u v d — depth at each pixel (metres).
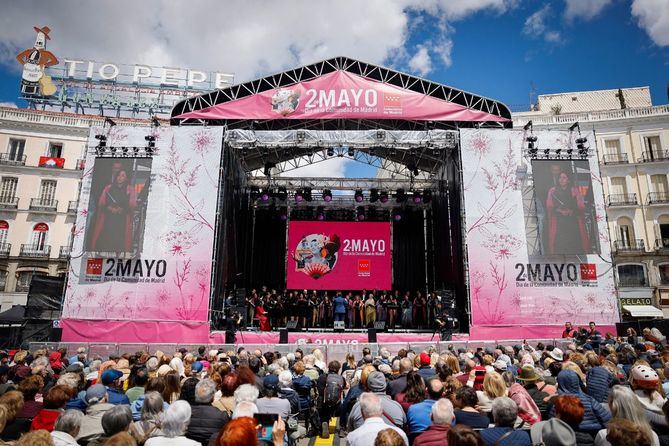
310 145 17.44
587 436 3.96
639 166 30.80
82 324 15.43
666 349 7.73
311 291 22.16
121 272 15.82
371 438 3.72
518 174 16.80
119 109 35.91
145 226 16.14
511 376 5.75
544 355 9.02
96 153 16.83
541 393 5.55
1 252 31.31
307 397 7.72
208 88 37.75
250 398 4.77
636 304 29.78
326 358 13.52
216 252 16.50
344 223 22.86
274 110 17.98
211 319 16.03
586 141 16.86
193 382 5.37
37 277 17.25
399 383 5.94
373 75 18.48
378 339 15.79
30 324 16.58
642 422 3.60
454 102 18.50
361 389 6.10
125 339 15.34
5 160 31.95
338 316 19.58
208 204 16.45
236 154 20.17
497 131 17.14
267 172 21.73
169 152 16.80
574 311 15.73
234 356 9.62
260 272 23.73
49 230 32.22
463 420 4.38
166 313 15.55
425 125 19.09
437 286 22.36
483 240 16.33
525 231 16.34
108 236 15.94
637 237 30.48
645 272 30.05
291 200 23.50
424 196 23.00
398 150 20.95
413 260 23.95
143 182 16.41
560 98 37.09
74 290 15.68
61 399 4.34
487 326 15.64
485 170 16.86
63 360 9.75
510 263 16.12
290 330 17.31
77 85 36.06
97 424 4.30
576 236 16.08
